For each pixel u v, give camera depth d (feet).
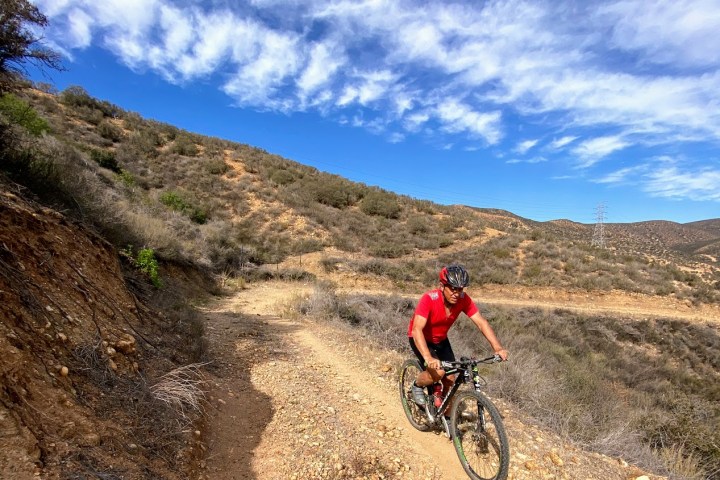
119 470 8.23
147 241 38.96
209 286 48.47
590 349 50.31
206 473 10.39
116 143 107.34
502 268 86.22
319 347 24.58
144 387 12.05
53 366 10.16
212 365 18.38
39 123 44.04
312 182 120.67
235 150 136.67
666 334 62.13
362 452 12.53
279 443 12.65
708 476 16.85
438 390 13.74
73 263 16.52
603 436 16.33
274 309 37.96
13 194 17.58
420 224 106.52
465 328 39.63
